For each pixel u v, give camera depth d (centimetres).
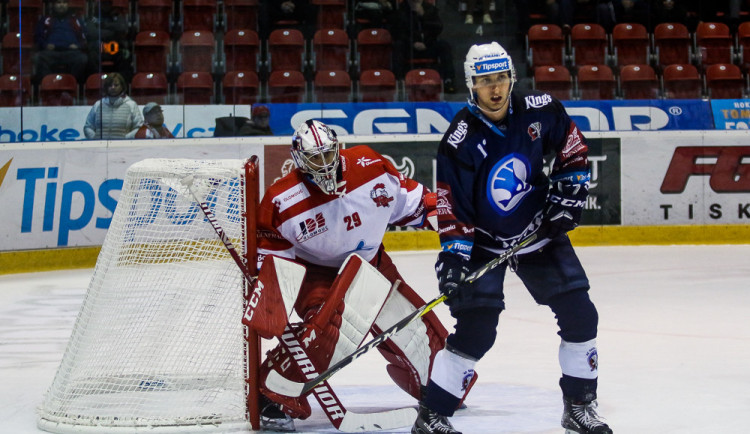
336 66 2898
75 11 2719
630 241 2809
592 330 891
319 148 957
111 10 2788
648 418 1035
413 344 1042
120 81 2650
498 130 862
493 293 886
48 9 2700
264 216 1009
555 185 905
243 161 1052
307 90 2894
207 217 1013
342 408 987
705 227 2812
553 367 1312
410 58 2905
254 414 1005
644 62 3050
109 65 2781
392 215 1076
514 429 987
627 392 1161
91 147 2556
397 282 1050
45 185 2486
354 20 2908
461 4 2942
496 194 876
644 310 1766
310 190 1006
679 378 1232
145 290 1063
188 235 1053
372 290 1015
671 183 2812
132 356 1059
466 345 898
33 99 2650
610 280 2148
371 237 1046
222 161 1061
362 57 2908
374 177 1028
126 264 1066
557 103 886
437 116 2856
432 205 1066
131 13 2838
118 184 2592
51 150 2494
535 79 2986
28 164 2461
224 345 1047
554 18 3009
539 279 901
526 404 1102
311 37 2905
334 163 973
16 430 1041
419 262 2516
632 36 3047
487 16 2955
